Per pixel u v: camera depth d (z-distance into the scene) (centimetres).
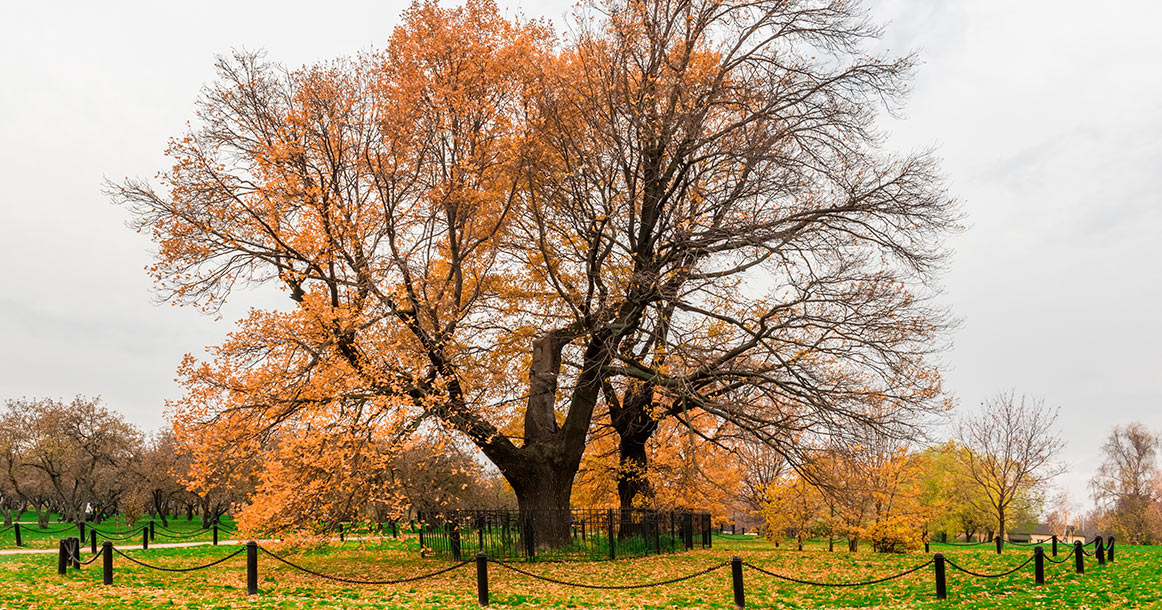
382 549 2970
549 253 2431
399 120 2230
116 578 1823
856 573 1964
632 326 2381
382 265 2230
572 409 2433
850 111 2211
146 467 5984
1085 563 2002
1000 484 4078
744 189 2175
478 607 1474
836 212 2166
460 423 2138
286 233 2025
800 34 2333
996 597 1527
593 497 3269
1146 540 5478
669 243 2219
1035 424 3800
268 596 1599
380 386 1989
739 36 2403
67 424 6191
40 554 2475
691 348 2103
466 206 2288
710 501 3152
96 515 6344
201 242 2128
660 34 2314
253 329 1914
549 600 1573
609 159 2242
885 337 2100
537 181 2288
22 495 6456
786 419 2247
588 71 2231
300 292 2205
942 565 1524
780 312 2245
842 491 2245
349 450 1952
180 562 2334
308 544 2053
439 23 2273
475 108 2269
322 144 2230
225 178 2194
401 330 2209
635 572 2002
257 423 2017
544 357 2392
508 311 2428
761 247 2181
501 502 4550
